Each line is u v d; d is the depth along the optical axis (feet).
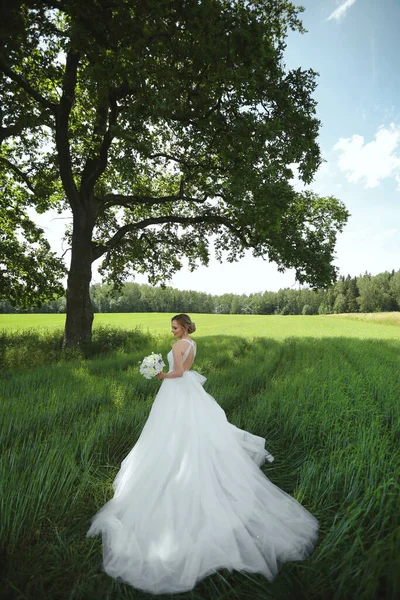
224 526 8.25
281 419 17.35
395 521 8.73
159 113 25.29
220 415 11.34
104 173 47.75
